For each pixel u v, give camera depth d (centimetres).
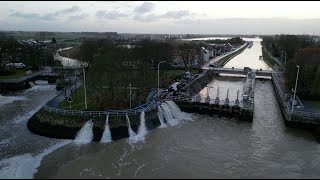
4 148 6744
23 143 7025
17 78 13612
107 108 8138
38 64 17100
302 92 10288
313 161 6366
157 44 18438
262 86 14400
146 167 5903
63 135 7331
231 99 11131
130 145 6994
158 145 7012
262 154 6644
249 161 6278
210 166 6000
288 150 6894
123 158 6306
